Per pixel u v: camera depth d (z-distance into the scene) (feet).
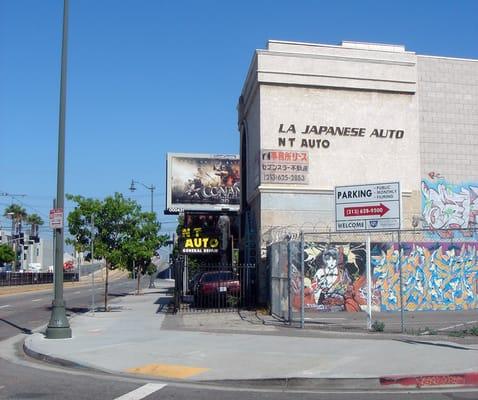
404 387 31.55
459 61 83.05
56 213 51.39
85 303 107.04
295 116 78.64
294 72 78.84
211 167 170.91
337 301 71.67
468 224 80.43
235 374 33.71
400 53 81.30
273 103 78.48
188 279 122.01
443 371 32.73
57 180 51.75
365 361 36.11
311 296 71.46
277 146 78.02
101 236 81.76
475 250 73.26
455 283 72.79
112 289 187.42
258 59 78.48
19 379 34.14
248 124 90.33
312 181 78.13
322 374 32.73
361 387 31.60
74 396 29.40
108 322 64.18
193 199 169.07
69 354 41.47
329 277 71.97
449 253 73.10
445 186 80.59
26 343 47.16
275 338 46.78
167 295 135.23
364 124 79.92
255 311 71.46
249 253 84.33
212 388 31.71
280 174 77.51
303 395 29.71
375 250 72.54
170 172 169.27
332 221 77.66
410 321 58.70
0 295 145.48
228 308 76.84
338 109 79.56
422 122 81.30
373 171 79.41
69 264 369.30
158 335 50.65
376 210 53.57
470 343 42.68
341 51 80.12
